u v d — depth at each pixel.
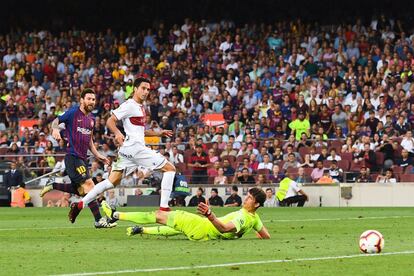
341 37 107.19
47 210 71.75
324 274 25.09
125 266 26.94
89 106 42.59
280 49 108.19
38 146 90.44
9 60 113.62
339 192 79.75
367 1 117.62
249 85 98.88
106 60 108.44
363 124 88.38
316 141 85.19
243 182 81.62
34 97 104.44
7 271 25.91
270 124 90.75
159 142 89.38
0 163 85.44
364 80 97.50
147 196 80.38
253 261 28.27
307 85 97.12
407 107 88.75
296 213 63.31
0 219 56.03
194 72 105.62
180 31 114.12
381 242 30.75
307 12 120.50
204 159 83.81
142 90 41.25
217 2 122.69
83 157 42.91
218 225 34.56
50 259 29.05
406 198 78.31
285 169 81.88
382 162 81.38
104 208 37.44
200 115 94.56
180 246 33.25
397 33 109.75
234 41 111.31
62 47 115.06
